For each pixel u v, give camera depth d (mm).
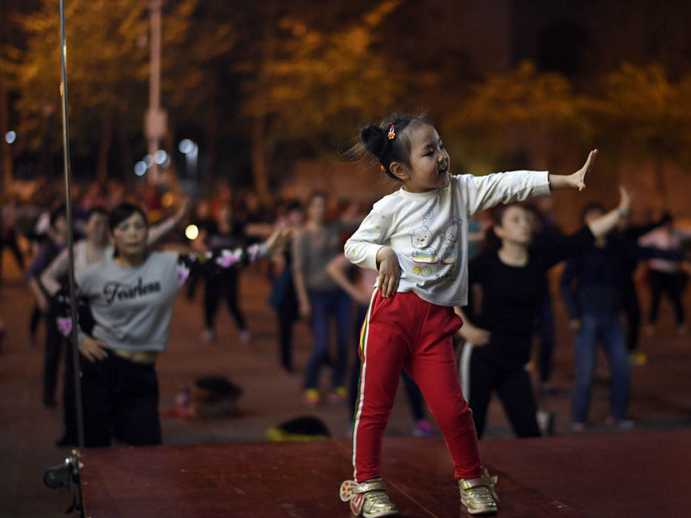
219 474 3385
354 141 3012
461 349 4895
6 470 5480
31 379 8344
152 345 4418
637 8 25281
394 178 2871
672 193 25531
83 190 21609
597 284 7109
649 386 8672
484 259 4895
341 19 27156
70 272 3703
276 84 27875
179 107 28531
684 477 3502
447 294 2887
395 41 27500
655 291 12016
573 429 7078
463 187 2918
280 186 35844
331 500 3076
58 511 4742
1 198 15867
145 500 3078
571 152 23984
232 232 11250
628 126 22750
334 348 10883
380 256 2736
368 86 24250
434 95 27406
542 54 28969
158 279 4410
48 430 6473
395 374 2893
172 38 23516
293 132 26453
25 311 13062
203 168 45938
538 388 7316
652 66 23391
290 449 3754
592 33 27344
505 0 30203
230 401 7262
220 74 34406
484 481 2980
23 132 6094
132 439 4328
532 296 4809
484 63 30641
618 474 3535
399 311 2854
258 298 16172
